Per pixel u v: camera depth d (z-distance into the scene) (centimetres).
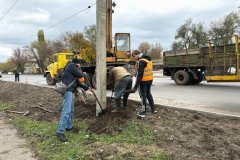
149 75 709
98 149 534
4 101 1228
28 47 8838
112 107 788
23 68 9275
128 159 486
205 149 514
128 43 1700
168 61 1931
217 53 1405
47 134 669
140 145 543
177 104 966
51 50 8162
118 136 592
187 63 1784
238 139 548
